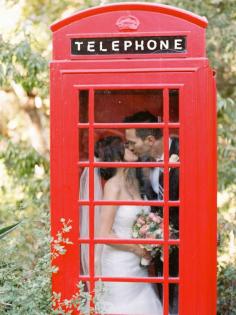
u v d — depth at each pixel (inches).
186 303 145.9
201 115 142.5
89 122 144.8
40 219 194.7
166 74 142.6
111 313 151.6
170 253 147.9
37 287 145.6
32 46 276.4
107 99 146.3
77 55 144.6
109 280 149.6
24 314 143.5
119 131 146.6
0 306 149.3
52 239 144.6
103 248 150.8
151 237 148.9
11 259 165.5
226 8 273.9
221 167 251.8
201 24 142.1
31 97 299.6
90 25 144.3
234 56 276.4
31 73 257.1
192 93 142.1
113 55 143.8
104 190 148.3
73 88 144.3
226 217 257.1
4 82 263.1
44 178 264.5
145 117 146.4
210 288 148.7
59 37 144.9
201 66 141.8
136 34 143.0
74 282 148.3
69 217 146.6
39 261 149.6
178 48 142.6
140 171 147.8
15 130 301.0
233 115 253.1
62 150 145.6
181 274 145.8
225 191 259.0
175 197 145.9
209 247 146.3
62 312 143.9
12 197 268.8
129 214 149.1
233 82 287.3
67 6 295.0
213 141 150.6
